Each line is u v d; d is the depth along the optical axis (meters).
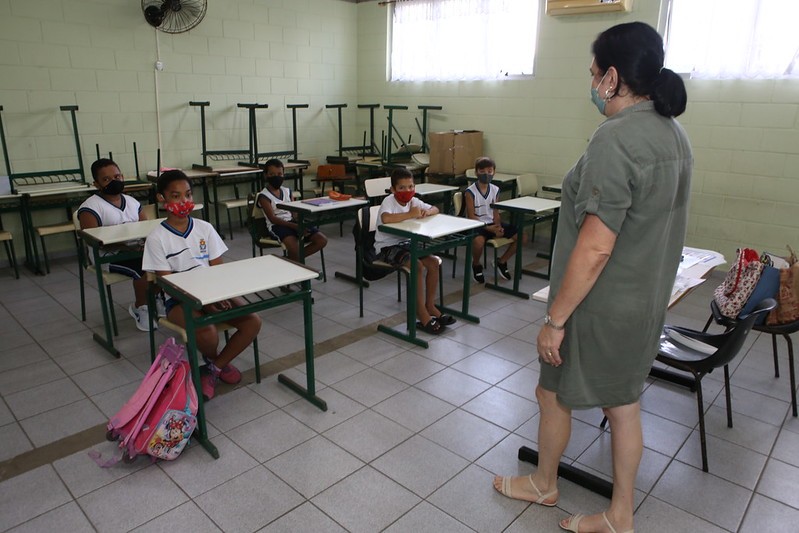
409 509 1.77
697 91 4.22
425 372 2.70
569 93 4.92
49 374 2.63
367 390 2.52
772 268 2.32
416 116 6.13
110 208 3.12
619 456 1.53
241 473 1.93
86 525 1.68
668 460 2.04
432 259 3.17
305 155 6.27
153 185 4.68
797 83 3.81
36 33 4.25
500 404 2.41
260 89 5.72
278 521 1.71
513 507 1.78
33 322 3.27
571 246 1.40
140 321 3.13
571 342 1.42
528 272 4.40
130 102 4.84
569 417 1.62
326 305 3.62
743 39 3.96
